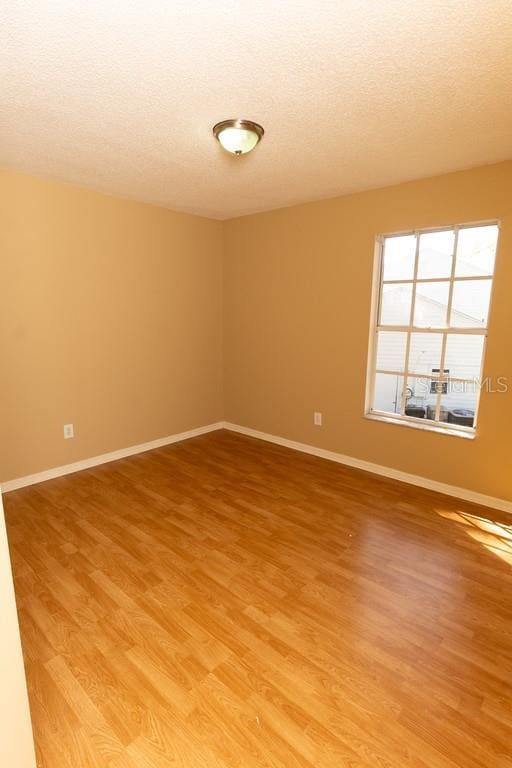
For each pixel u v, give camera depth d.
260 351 4.23
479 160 2.58
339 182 3.02
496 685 1.52
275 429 4.22
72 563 2.21
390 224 3.12
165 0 1.25
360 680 1.53
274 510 2.81
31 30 1.38
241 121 2.04
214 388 4.62
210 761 1.25
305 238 3.66
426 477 3.17
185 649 1.66
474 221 2.75
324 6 1.28
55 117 2.02
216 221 4.31
